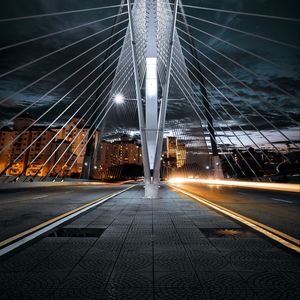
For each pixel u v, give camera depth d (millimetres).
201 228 6562
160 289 3070
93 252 4516
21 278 3389
